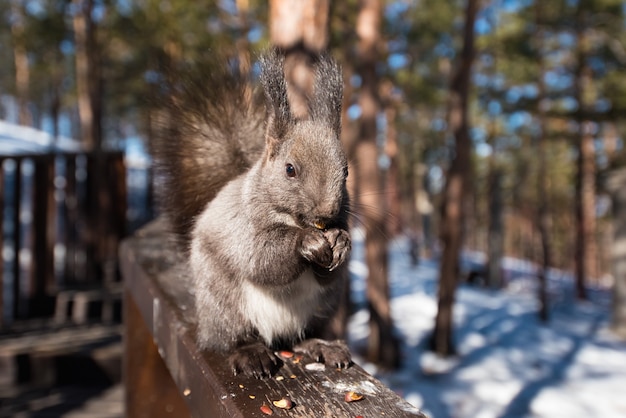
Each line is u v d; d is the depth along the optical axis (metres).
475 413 1.81
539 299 3.52
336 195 0.73
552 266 7.88
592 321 3.33
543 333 2.86
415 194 7.22
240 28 3.03
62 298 1.63
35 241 1.64
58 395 1.25
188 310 0.80
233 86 0.88
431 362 2.30
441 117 5.71
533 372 2.22
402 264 5.13
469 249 8.71
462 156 2.46
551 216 8.04
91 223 1.86
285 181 0.74
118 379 1.31
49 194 1.66
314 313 0.78
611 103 3.75
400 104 4.87
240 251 0.75
